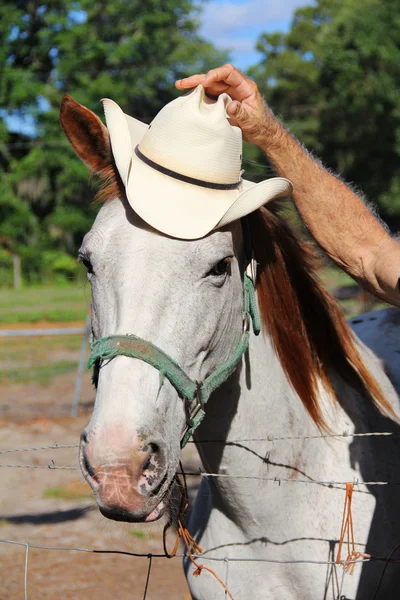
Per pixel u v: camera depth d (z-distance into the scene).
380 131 31.02
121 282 1.84
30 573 4.64
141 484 1.70
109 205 2.01
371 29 27.06
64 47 30.98
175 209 1.89
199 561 2.34
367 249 2.20
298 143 2.29
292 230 2.42
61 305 22.11
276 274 2.30
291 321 2.31
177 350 1.83
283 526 2.23
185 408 1.91
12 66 32.88
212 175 1.97
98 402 1.75
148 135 2.02
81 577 4.59
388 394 2.58
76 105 2.14
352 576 2.21
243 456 2.20
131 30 33.56
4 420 8.79
